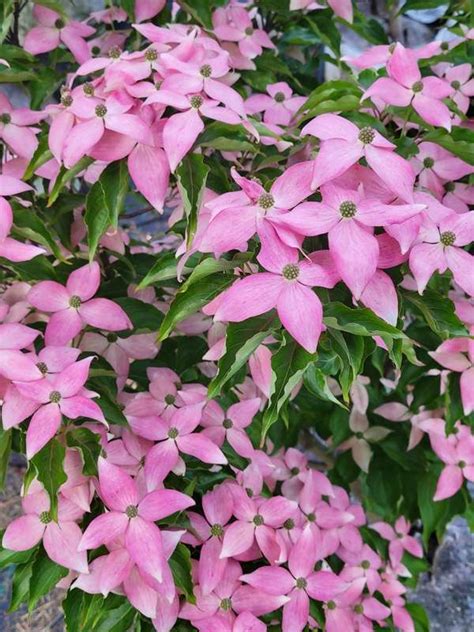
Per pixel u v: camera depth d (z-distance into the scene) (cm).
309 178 49
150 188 53
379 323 47
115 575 55
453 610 98
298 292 47
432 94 54
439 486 76
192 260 54
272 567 61
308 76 87
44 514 57
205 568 60
